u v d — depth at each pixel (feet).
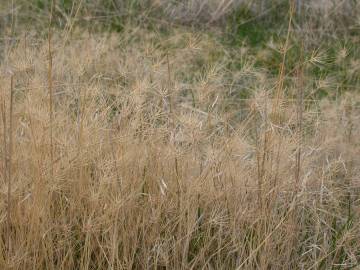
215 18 21.12
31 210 10.36
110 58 15.89
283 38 20.35
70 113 12.84
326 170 12.76
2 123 11.41
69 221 11.05
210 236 11.39
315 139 13.28
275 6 21.57
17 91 12.85
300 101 12.43
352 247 11.89
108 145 11.66
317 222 11.68
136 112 12.49
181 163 11.59
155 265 10.62
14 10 19.76
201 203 11.61
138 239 11.02
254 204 11.43
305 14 20.99
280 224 11.02
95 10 20.80
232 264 11.06
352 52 19.47
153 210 11.07
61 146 11.23
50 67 11.03
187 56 17.76
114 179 10.95
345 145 13.55
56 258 10.84
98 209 10.76
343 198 13.00
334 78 17.90
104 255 10.69
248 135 13.37
